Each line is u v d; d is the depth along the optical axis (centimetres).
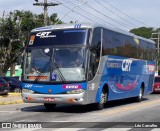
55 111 1794
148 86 2720
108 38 1916
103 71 1848
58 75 1659
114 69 2012
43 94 1673
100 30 1809
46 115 1603
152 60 2811
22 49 1773
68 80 1645
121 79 2139
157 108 1977
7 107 2048
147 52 2672
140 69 2502
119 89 2112
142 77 2553
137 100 2495
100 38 1806
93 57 1717
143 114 1659
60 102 1656
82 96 1636
